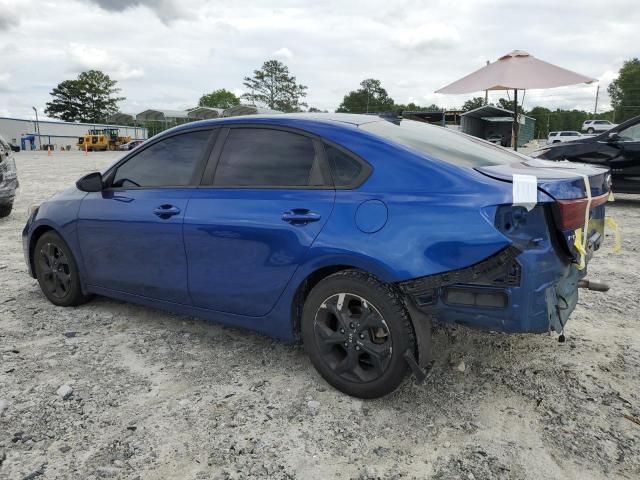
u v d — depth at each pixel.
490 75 10.32
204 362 3.40
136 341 3.73
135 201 3.75
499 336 3.73
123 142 61.75
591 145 9.70
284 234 2.98
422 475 2.32
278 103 101.62
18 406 2.86
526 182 2.53
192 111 61.03
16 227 8.29
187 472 2.35
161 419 2.75
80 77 110.44
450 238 2.53
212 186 3.42
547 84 9.88
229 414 2.79
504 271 2.49
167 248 3.55
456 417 2.76
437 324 3.75
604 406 2.84
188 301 3.56
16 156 40.59
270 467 2.38
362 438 2.58
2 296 4.72
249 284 3.20
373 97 98.19
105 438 2.58
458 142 3.33
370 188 2.82
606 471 2.32
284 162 3.17
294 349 3.58
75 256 4.20
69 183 15.66
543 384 3.08
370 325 2.78
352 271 2.83
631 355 3.44
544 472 2.32
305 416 2.77
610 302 4.48
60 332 3.89
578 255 2.66
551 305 2.57
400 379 2.76
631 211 9.62
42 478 2.30
